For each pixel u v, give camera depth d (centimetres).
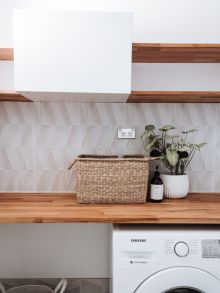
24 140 191
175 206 157
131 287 128
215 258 127
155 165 191
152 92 153
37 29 142
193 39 191
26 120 190
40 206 155
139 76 192
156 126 192
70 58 144
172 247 128
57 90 145
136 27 190
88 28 143
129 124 192
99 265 199
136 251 128
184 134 193
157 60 185
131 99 177
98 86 146
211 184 195
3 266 197
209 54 171
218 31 191
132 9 189
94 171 161
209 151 194
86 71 145
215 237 129
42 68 144
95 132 192
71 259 197
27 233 196
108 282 198
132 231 131
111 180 161
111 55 145
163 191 176
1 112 189
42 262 197
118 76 146
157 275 127
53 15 142
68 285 197
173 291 132
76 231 197
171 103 191
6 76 189
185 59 183
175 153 167
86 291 197
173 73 192
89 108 191
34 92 147
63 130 191
